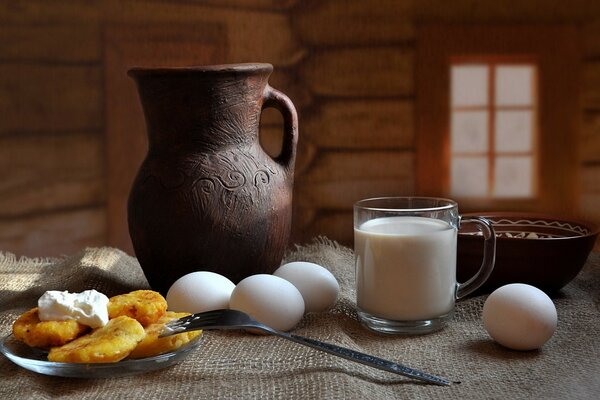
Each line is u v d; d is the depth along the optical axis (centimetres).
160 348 64
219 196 80
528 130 130
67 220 134
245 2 127
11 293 87
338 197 132
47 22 129
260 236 81
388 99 129
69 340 65
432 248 72
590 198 131
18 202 134
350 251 98
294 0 127
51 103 131
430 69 128
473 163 131
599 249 132
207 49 129
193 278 75
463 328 74
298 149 131
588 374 64
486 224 75
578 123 129
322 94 129
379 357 68
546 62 128
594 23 126
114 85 130
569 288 84
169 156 81
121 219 134
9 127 132
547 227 88
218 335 72
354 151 130
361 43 128
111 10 128
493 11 126
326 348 64
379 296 73
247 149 82
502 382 62
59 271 92
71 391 62
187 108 80
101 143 132
